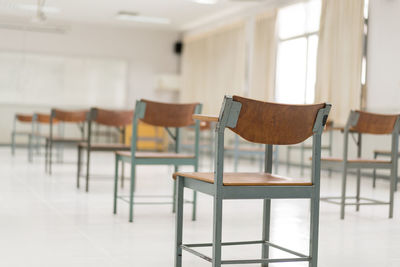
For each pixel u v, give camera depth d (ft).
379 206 15.66
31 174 21.56
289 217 13.20
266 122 6.74
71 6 37.70
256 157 33.50
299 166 30.78
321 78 27.61
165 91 46.55
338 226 12.21
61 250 9.00
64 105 43.52
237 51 36.58
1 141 41.78
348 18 25.95
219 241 6.64
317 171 7.14
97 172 23.34
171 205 14.43
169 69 46.42
